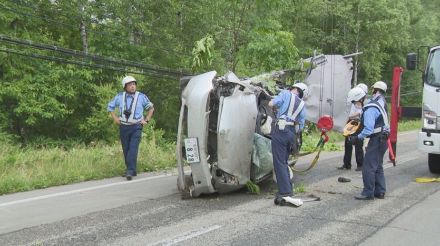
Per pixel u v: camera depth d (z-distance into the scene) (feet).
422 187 30.35
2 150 38.17
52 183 29.84
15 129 55.06
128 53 57.47
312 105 40.24
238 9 55.72
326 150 48.88
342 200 26.23
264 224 21.17
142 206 24.56
